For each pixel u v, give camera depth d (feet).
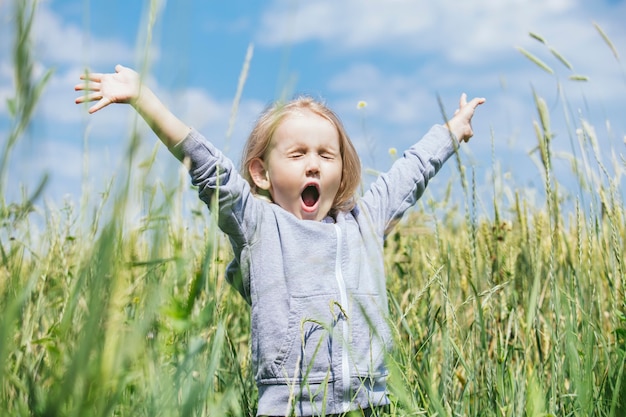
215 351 4.33
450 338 8.06
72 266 8.00
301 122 10.16
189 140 8.33
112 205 2.70
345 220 10.20
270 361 9.21
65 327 3.35
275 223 9.78
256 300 9.47
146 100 7.93
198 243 8.49
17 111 2.56
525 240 11.16
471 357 8.36
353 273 9.68
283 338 9.21
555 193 10.08
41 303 7.61
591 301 9.04
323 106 10.51
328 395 8.96
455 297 10.10
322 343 9.08
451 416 7.74
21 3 2.50
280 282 9.43
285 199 10.17
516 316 9.74
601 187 9.17
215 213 3.84
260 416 9.19
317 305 9.29
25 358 6.73
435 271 7.97
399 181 10.98
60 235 8.64
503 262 10.30
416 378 8.05
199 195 8.93
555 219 10.07
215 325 6.50
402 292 12.41
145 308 3.01
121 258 2.77
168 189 2.94
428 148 11.33
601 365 8.81
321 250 9.64
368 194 10.82
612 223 8.93
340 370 9.01
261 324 9.38
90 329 2.73
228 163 8.93
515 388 7.83
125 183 2.69
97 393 2.80
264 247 9.57
